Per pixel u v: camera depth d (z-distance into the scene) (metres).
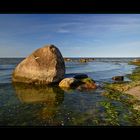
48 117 3.39
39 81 6.32
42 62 6.40
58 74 6.43
